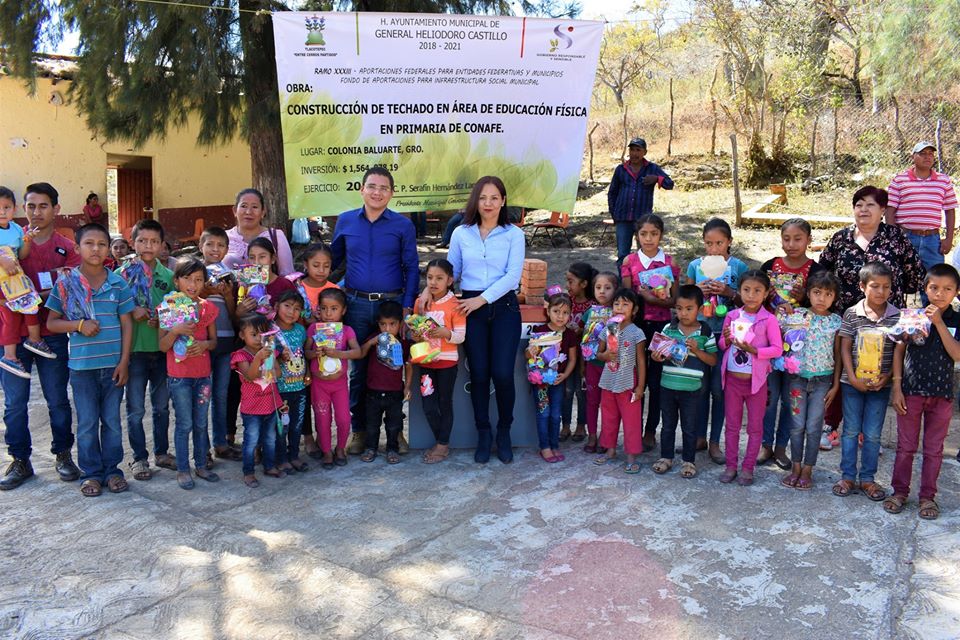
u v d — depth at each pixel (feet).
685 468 16.42
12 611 11.47
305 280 17.63
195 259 15.79
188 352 15.57
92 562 12.89
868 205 16.75
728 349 16.29
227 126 37.22
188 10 32.30
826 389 15.55
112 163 62.80
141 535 13.85
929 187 20.29
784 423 16.90
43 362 15.99
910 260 17.01
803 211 43.88
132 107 34.65
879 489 15.15
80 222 57.16
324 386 16.89
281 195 40.83
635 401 16.55
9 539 13.71
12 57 37.78
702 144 67.10
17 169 54.03
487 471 16.93
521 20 19.99
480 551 13.21
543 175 20.88
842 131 54.13
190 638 10.83
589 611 11.37
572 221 50.08
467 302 16.56
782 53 57.67
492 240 17.03
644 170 28.50
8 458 17.44
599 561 12.80
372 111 20.07
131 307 15.76
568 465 17.26
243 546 13.43
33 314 15.26
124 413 21.58
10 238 15.69
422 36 19.80
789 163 54.70
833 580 12.14
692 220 44.47
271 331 15.96
